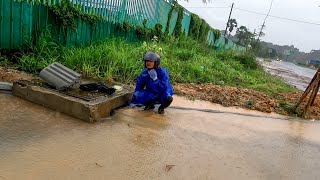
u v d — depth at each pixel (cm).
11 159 278
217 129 472
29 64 607
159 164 316
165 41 1309
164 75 504
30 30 654
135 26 1102
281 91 1033
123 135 380
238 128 498
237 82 1027
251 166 350
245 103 699
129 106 514
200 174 309
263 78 1329
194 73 948
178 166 319
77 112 413
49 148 312
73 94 449
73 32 753
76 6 755
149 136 391
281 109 710
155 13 1273
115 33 966
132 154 329
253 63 1641
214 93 747
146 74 505
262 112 660
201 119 513
